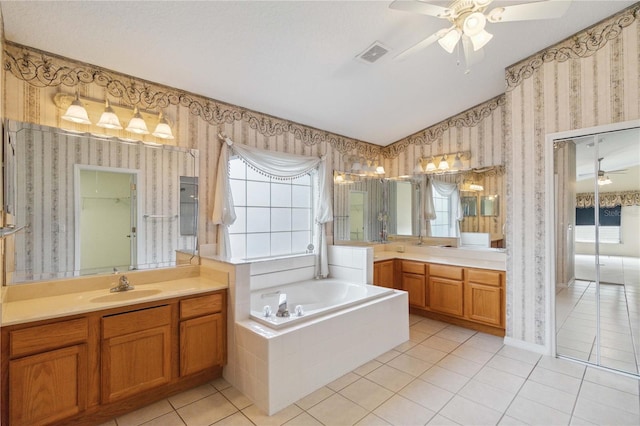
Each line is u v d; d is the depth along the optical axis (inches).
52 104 89.2
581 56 105.3
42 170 86.7
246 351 89.4
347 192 176.2
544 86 113.3
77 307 74.4
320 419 78.7
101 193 96.4
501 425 75.7
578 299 108.5
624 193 99.2
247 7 79.6
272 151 140.3
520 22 97.7
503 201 146.3
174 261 110.5
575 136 106.9
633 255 98.3
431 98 141.9
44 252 86.7
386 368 105.0
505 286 125.9
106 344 75.9
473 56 83.7
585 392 89.5
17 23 76.5
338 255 157.8
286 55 100.7
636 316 97.8
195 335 91.0
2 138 80.1
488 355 114.0
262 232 145.6
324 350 95.1
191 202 115.6
